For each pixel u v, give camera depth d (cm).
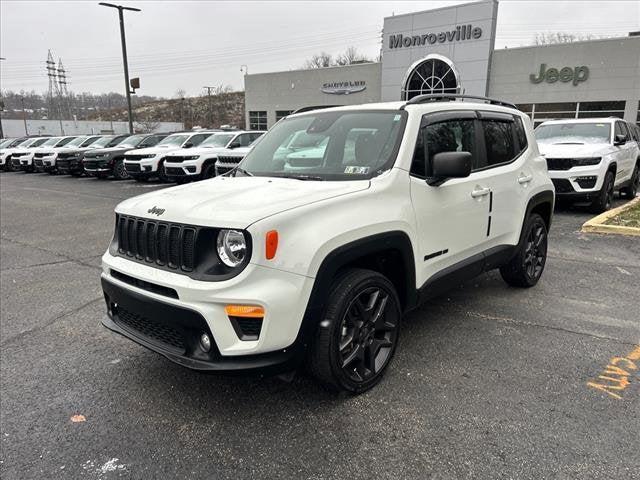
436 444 269
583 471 245
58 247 768
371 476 246
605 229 764
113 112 10662
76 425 294
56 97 8512
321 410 304
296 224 270
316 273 272
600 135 1009
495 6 2580
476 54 2658
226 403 315
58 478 250
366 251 299
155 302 279
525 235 485
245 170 396
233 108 10269
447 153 326
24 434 286
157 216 290
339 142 369
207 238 269
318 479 245
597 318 439
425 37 2814
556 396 313
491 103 482
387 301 329
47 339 419
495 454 260
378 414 298
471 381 333
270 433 282
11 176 2206
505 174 445
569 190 912
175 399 321
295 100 3659
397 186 329
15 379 350
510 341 395
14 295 536
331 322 286
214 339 260
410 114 359
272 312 257
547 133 1069
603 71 2394
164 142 1728
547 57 2514
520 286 520
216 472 252
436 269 372
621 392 317
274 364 264
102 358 382
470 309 464
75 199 1340
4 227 950
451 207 374
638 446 263
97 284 571
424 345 389
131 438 281
